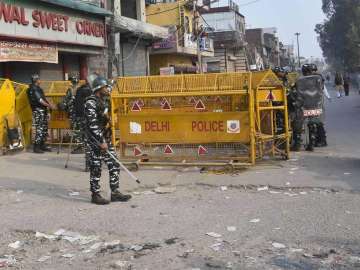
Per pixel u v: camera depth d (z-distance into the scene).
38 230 6.25
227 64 52.03
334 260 4.95
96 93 7.40
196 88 9.56
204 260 5.06
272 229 5.91
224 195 7.68
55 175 9.62
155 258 5.18
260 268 4.81
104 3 22.70
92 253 5.43
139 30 25.45
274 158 10.53
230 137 9.47
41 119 12.84
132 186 8.42
